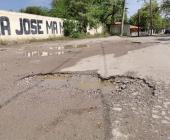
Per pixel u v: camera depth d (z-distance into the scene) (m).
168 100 4.48
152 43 17.95
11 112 4.01
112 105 4.25
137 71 6.91
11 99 4.67
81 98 4.66
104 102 4.41
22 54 12.05
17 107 4.23
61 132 3.29
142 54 11.00
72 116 3.80
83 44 18.30
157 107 4.16
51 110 4.06
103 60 9.26
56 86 5.55
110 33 51.25
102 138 3.12
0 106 4.30
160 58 9.52
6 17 20.08
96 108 4.12
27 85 5.70
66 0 36.62
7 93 5.07
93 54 11.34
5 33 19.89
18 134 3.26
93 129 3.36
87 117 3.76
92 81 5.98
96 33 43.28
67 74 6.80
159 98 4.59
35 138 3.15
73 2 35.72
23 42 21.25
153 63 8.31
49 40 25.28
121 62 8.68
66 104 4.34
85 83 5.79
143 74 6.50
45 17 26.84
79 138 3.13
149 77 6.15
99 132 3.28
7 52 13.18
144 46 15.32
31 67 8.01
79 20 35.94
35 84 5.77
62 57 10.40
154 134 3.23
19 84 5.80
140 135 3.20
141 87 5.34
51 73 6.95
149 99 4.55
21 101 4.54
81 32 34.88
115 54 11.21
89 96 4.77
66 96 4.79
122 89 5.23
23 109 4.13
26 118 3.76
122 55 10.80
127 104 4.30
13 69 7.71
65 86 5.54
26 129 3.40
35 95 4.89
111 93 4.96
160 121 3.62
